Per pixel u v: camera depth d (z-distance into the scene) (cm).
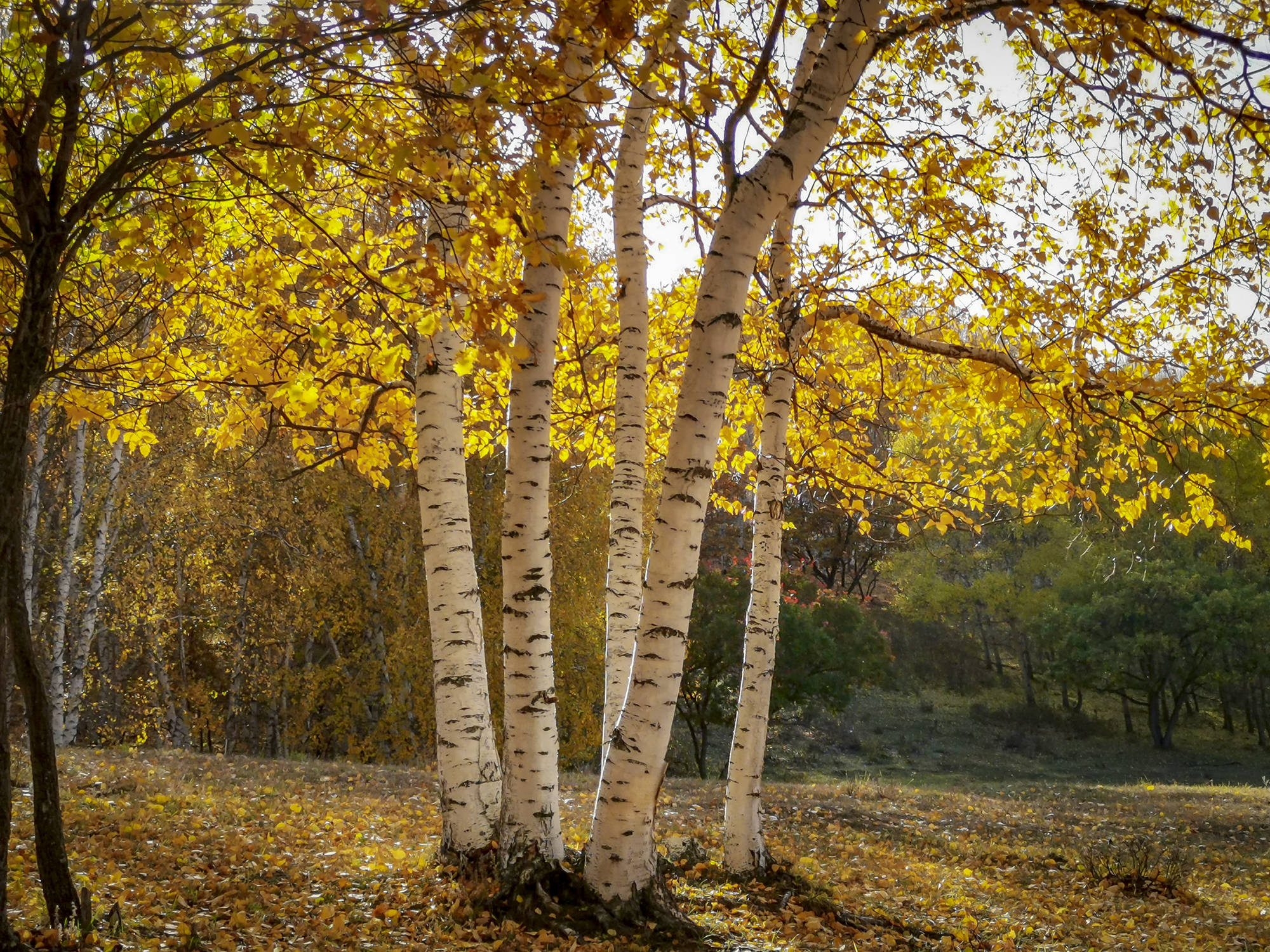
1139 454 718
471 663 577
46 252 333
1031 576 3058
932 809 1290
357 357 708
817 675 2275
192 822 675
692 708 2305
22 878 458
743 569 2295
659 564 450
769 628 679
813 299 666
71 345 614
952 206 591
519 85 342
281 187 392
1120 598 2831
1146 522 2005
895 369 792
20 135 331
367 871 572
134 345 585
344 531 1917
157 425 1570
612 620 622
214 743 2156
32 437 1245
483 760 574
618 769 466
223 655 2045
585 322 791
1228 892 920
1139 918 767
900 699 3322
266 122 393
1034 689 3497
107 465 1590
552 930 452
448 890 507
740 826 661
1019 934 660
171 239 420
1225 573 2838
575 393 858
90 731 2064
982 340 731
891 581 3572
